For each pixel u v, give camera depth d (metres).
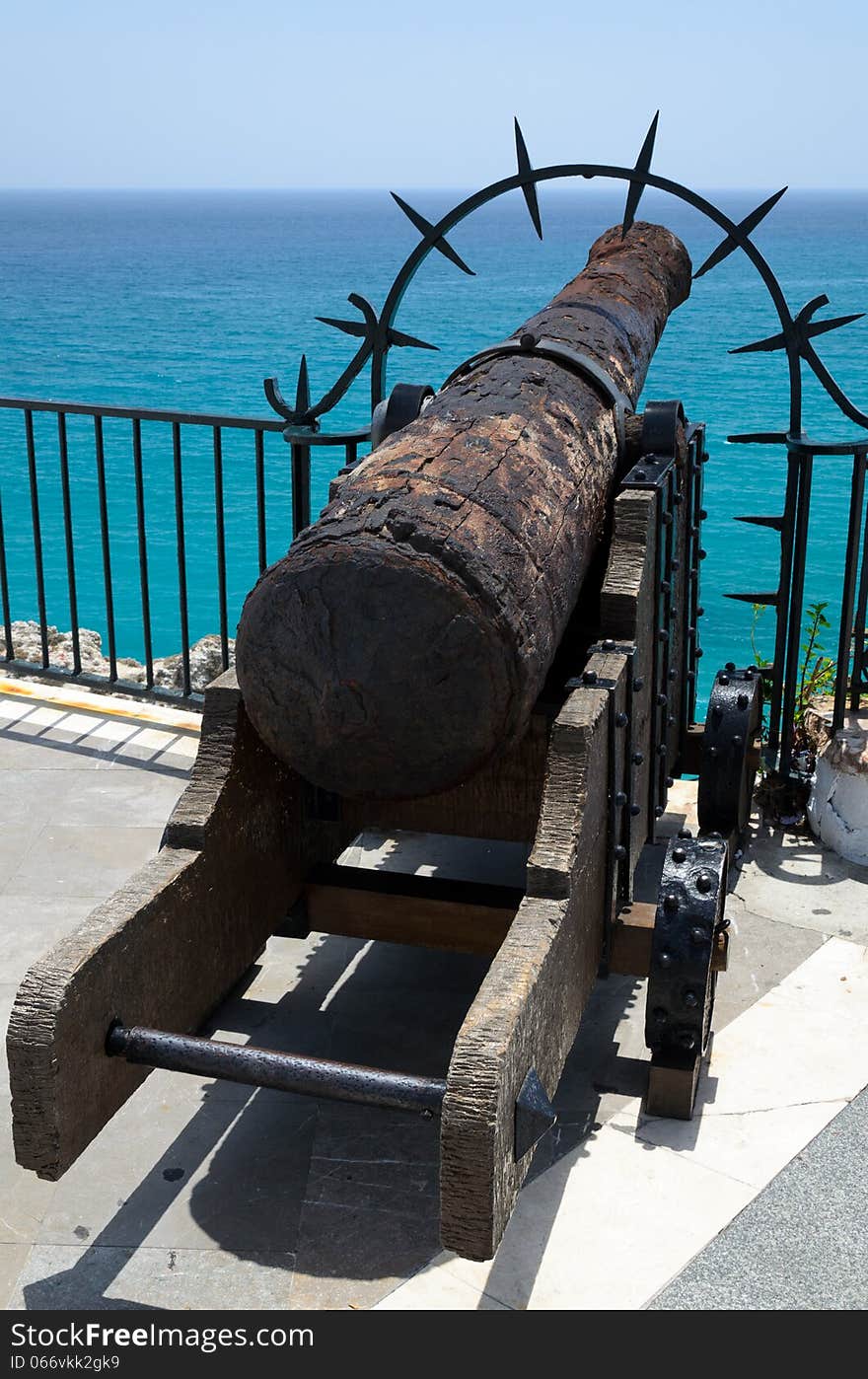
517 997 2.06
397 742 2.36
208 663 7.05
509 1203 2.07
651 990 2.66
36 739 4.73
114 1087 2.27
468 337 41.41
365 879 3.00
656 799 3.49
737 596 4.48
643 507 2.97
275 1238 2.42
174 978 2.43
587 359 3.34
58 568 14.46
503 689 2.33
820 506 16.20
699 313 49.03
